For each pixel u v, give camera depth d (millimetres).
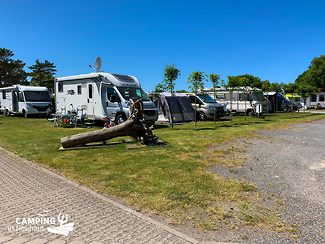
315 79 56156
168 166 6375
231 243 3219
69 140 8406
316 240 3305
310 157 7617
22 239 3301
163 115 17922
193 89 18891
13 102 25000
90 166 6418
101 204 4316
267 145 9461
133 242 3219
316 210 4148
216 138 10789
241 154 7906
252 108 24516
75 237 3340
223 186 5094
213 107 19844
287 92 41281
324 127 15492
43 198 4562
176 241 3248
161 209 4129
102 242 3225
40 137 11219
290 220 3816
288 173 6059
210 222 3730
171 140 10133
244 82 32594
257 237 3359
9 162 6953
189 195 4645
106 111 14742
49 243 3209
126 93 14477
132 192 4785
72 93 16625
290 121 19516
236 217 3885
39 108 23703
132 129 8805
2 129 14383
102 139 8703
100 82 14953
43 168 6367
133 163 6637
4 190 4934
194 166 6414
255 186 5164
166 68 21250
